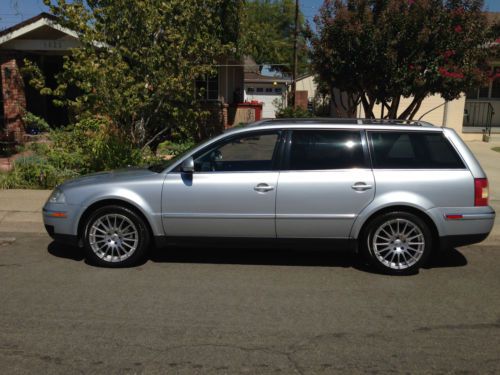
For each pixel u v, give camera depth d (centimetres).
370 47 878
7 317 444
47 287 519
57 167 1038
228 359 374
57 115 1773
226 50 1199
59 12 1025
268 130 578
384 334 419
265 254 646
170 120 1151
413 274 573
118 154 1018
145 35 1048
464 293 517
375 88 941
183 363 368
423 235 558
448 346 399
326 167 562
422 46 880
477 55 907
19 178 997
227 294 506
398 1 880
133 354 380
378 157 564
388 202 550
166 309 466
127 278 549
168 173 571
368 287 531
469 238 561
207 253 646
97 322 435
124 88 1018
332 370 360
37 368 359
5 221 767
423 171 557
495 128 1941
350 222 558
